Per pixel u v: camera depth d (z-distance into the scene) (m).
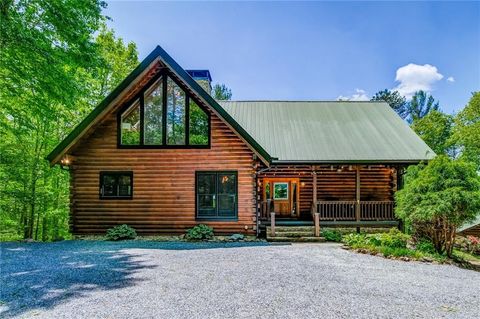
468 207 8.92
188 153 11.60
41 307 4.56
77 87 11.02
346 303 4.83
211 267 6.93
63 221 18.31
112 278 5.99
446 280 6.46
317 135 14.34
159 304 4.67
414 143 13.88
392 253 8.73
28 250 8.84
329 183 14.78
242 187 11.55
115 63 19.58
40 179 16.56
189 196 11.52
